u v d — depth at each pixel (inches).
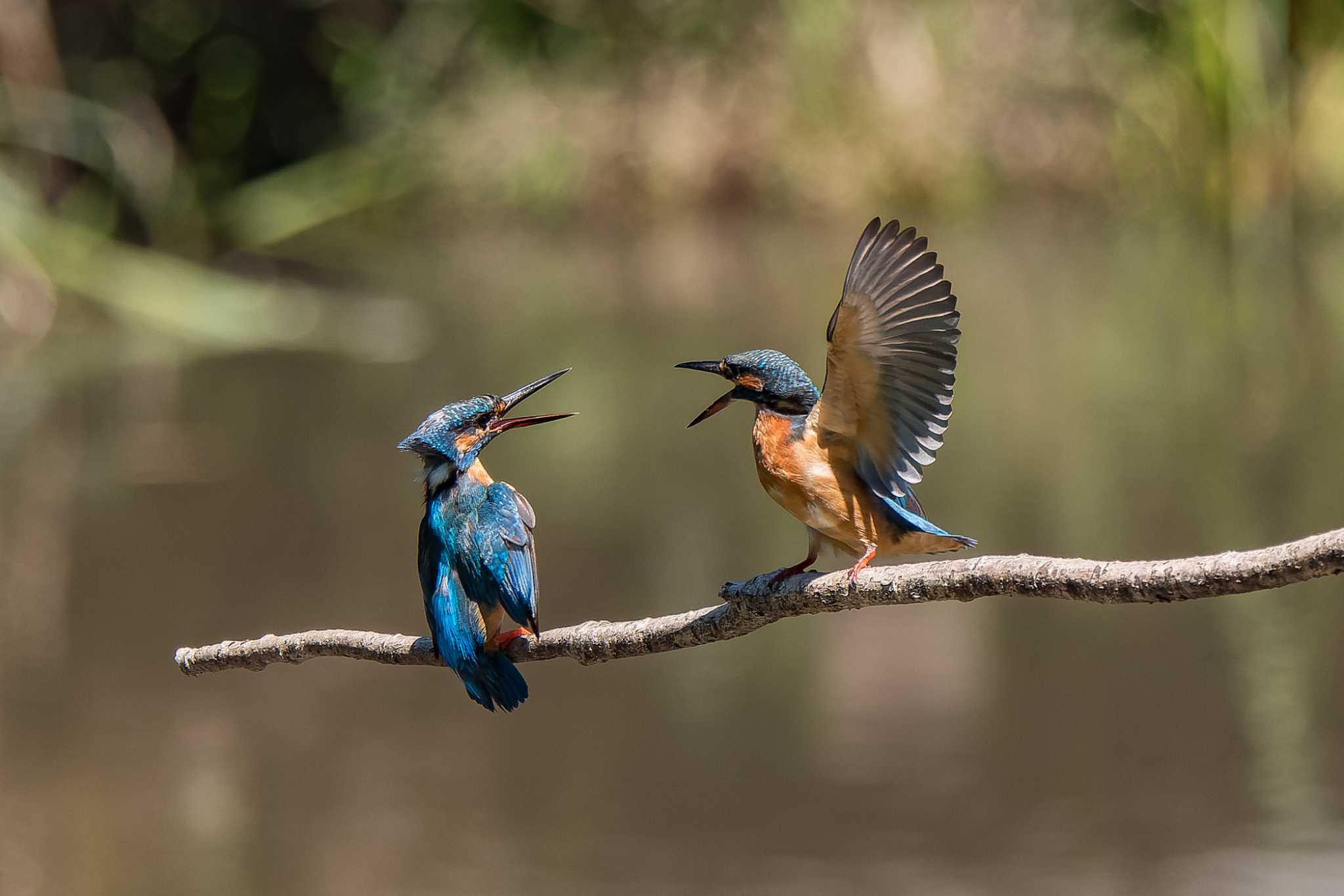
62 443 653.9
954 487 577.0
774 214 1130.7
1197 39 1067.9
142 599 474.0
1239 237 1023.0
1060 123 1130.7
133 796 359.3
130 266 898.7
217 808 346.3
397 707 418.3
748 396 224.8
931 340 202.4
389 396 719.1
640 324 833.5
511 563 223.3
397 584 492.4
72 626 455.5
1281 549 174.1
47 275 873.5
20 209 883.4
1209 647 437.4
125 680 424.8
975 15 1135.6
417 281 971.9
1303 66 1084.5
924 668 434.3
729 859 316.8
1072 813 335.9
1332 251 977.5
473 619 225.1
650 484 604.1
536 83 1146.0
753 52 1133.7
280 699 425.1
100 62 1104.8
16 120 962.1
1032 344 799.7
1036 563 190.2
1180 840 324.5
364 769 373.7
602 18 1140.5
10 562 510.9
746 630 217.2
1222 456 600.4
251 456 634.8
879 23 1123.9
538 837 331.0
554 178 1126.4
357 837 335.0
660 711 410.0
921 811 341.4
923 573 201.2
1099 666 426.0
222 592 486.0
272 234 1072.2
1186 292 893.8
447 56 1149.1
